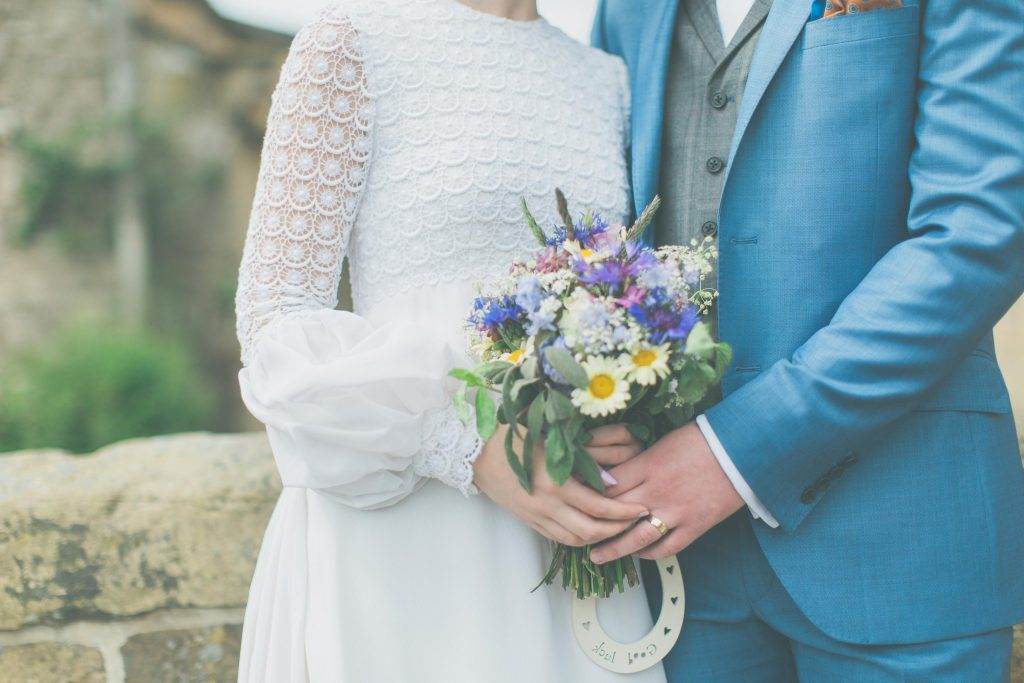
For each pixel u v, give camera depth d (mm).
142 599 1819
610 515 1278
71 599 1812
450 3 1451
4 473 1918
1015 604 1354
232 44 13195
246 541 1826
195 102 13031
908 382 1253
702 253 1500
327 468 1271
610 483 1297
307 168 1357
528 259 1416
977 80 1265
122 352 10703
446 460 1306
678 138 1546
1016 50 1255
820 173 1362
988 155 1251
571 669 1413
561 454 1179
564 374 1139
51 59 12336
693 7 1559
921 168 1308
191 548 1822
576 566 1363
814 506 1347
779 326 1394
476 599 1354
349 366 1251
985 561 1334
